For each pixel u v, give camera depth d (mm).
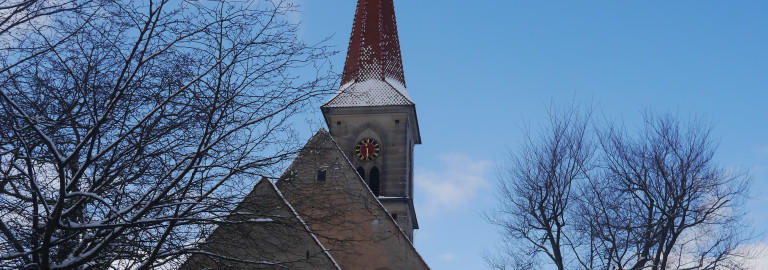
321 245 25562
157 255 15594
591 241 25797
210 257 16875
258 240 19688
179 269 17094
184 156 15977
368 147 52562
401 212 50312
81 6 14609
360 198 31578
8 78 14844
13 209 15055
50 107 15320
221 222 15805
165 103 15352
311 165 19094
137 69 15062
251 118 16422
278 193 18000
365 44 56812
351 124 53219
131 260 15852
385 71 55531
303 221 19484
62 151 15859
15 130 13867
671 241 25016
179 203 15055
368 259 30891
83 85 15250
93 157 14703
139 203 15133
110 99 15070
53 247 15953
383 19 57969
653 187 26297
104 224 14594
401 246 31156
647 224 25734
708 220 25781
